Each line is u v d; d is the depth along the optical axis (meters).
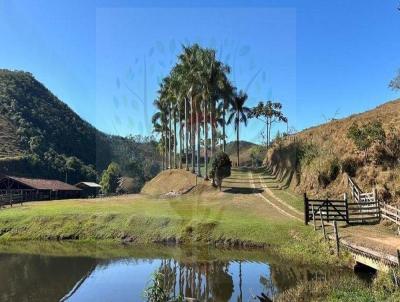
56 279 21.05
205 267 22.23
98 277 21.02
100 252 28.20
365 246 18.89
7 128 112.06
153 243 30.39
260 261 23.06
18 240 33.53
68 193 75.12
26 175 98.25
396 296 12.25
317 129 43.56
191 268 22.14
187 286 18.23
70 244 31.45
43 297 17.92
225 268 21.69
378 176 29.81
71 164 105.00
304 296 14.68
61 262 25.27
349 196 31.31
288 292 15.38
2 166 94.75
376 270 17.20
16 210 40.38
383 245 18.81
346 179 32.19
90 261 25.30
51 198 69.94
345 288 14.56
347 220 25.91
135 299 17.00
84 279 20.72
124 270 22.44
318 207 28.41
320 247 22.64
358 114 41.00
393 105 39.50
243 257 24.39
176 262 23.77
